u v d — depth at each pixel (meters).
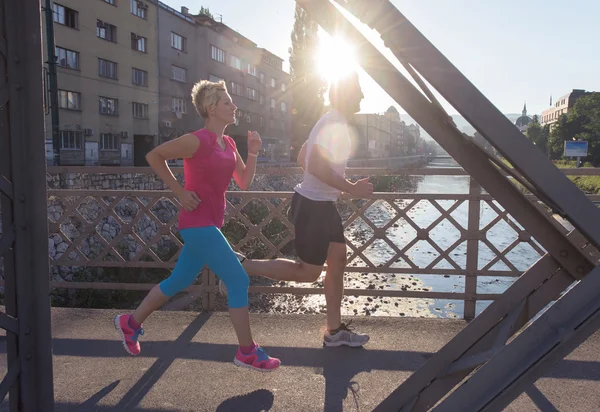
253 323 3.46
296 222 2.91
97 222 4.03
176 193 2.42
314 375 2.64
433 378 1.74
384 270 3.89
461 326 3.43
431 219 18.80
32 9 1.47
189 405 2.32
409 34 1.29
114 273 10.84
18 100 1.47
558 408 2.23
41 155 1.51
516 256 10.97
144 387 2.50
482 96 1.27
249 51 52.31
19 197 1.48
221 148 2.51
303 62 37.97
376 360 2.83
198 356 2.89
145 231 14.83
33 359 1.55
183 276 2.66
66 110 28.41
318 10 1.43
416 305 8.30
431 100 1.47
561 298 1.26
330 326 3.04
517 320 1.67
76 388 2.49
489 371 1.29
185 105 41.09
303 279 2.96
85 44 29.41
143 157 36.91
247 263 2.99
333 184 2.59
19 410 1.54
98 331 3.31
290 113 67.00
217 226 2.54
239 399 2.38
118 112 32.72
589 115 69.38
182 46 40.50
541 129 92.69
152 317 3.60
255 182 25.56
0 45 1.42
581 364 2.68
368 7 1.31
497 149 1.32
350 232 15.56
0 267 7.66
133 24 33.81
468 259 3.70
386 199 3.88
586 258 1.60
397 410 1.74
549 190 1.28
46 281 1.55
